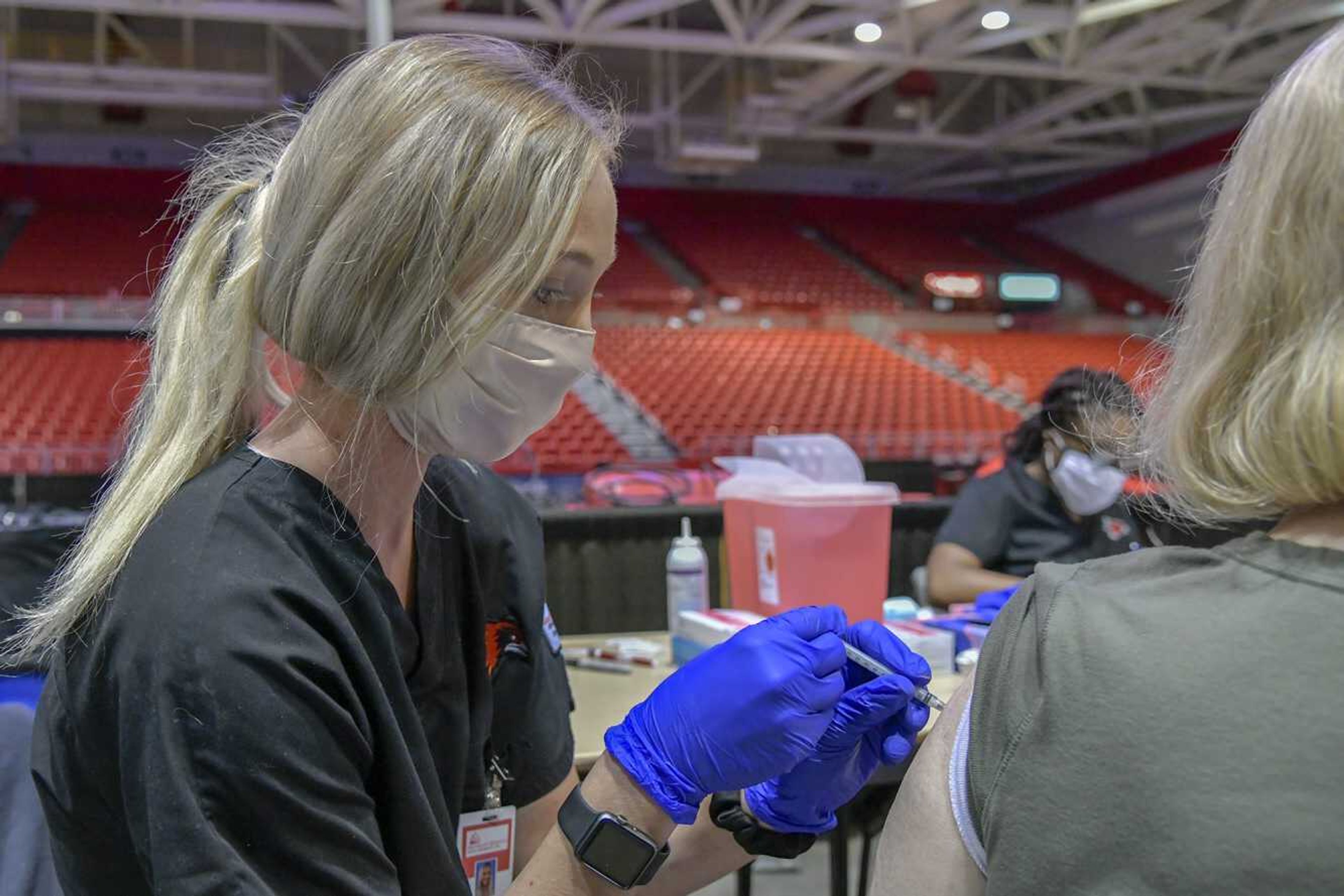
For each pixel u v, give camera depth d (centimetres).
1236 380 57
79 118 1494
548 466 941
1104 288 1702
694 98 1463
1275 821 47
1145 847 50
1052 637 57
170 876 63
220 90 1295
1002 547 265
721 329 1556
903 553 354
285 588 70
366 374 69
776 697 75
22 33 1201
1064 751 54
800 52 1079
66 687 72
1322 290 53
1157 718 51
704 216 1897
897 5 983
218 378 77
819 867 284
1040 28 1023
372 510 79
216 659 65
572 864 79
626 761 78
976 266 1806
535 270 69
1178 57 1136
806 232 1933
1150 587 57
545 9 959
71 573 74
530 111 70
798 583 191
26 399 1039
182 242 81
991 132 1527
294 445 77
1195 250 62
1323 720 48
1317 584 52
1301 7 995
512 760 102
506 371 72
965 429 1149
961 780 61
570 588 330
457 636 89
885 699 87
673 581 206
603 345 1348
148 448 77
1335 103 53
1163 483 63
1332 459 51
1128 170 1669
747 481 209
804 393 1241
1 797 96
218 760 64
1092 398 217
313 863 65
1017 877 54
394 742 74
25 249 1454
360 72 71
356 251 67
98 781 71
